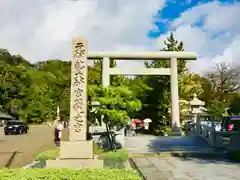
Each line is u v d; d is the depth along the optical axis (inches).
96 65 1021.8
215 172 291.3
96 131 506.0
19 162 403.5
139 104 438.9
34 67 2763.3
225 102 1242.6
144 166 328.5
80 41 321.4
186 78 1055.0
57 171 193.5
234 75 1658.5
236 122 581.9
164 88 913.5
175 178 258.4
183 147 493.7
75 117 305.4
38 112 1804.9
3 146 616.1
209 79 1685.5
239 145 432.1
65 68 2556.6
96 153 371.2
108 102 413.4
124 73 760.3
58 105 1834.4
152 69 767.1
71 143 290.0
